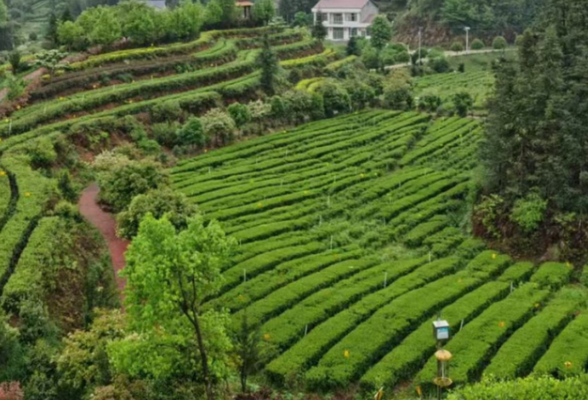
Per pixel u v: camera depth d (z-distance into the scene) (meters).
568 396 30.34
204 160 71.06
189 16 105.31
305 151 75.62
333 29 166.62
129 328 30.89
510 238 53.03
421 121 88.62
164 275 29.02
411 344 38.44
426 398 35.03
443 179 66.81
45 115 70.50
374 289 45.88
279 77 94.25
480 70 133.75
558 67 53.28
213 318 32.72
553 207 52.34
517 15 159.00
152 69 90.25
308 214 58.66
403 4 181.00
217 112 78.75
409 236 55.00
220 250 30.81
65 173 55.19
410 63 138.25
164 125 75.69
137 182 53.12
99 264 45.91
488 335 39.34
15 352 32.44
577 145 50.94
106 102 77.62
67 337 35.38
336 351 37.81
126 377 31.28
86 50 93.62
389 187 64.75
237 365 34.47
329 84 92.06
